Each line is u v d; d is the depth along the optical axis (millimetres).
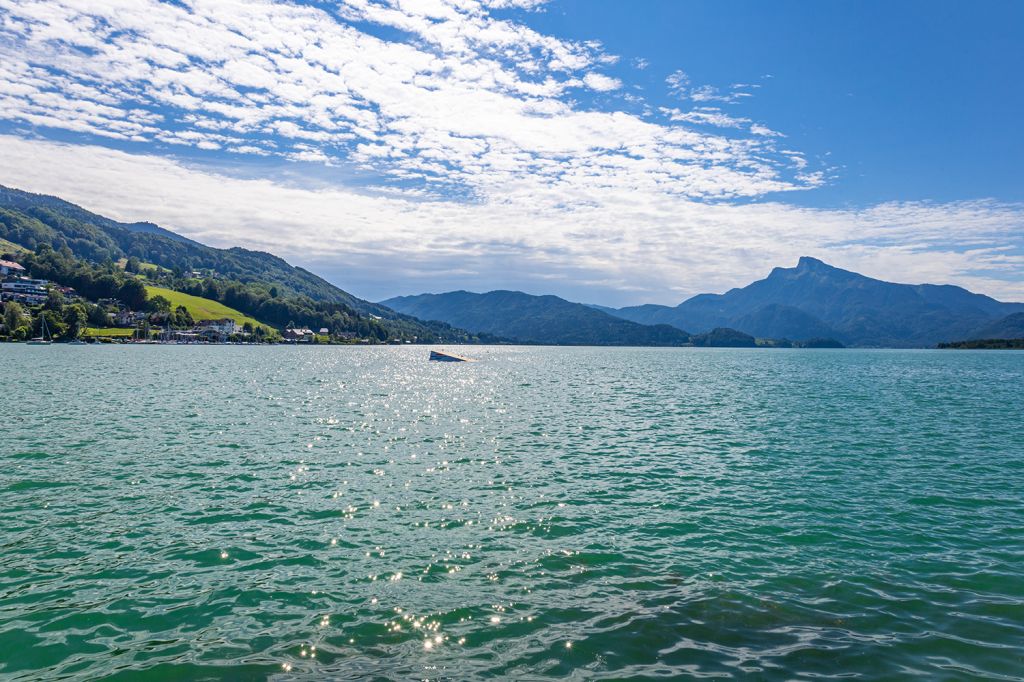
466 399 62531
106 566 17000
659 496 24719
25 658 12344
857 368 147125
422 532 20188
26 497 23328
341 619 14125
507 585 16109
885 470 29719
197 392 62656
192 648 12812
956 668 12234
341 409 51875
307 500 23656
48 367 96062
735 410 54188
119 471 27609
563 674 11922
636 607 14891
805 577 16766
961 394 71688
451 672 11961
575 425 43875
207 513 21828
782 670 12141
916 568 17438
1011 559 18109
